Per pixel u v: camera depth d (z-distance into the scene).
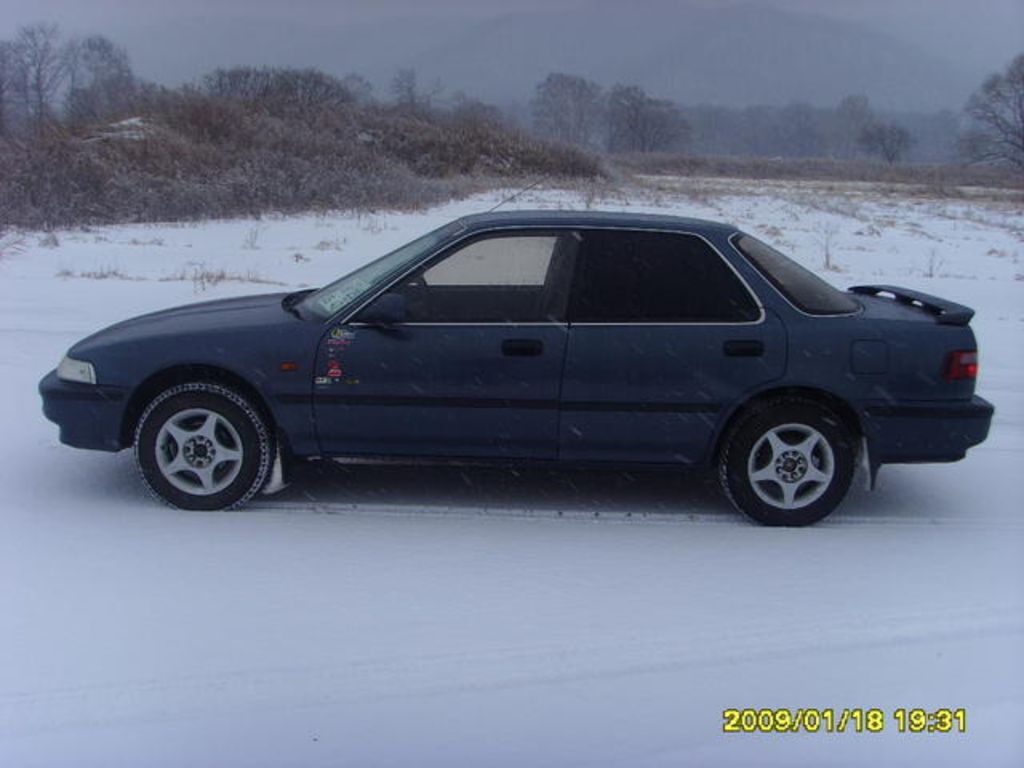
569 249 5.27
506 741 3.29
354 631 3.99
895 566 4.84
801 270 5.64
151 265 14.71
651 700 3.57
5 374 8.13
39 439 6.54
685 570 4.72
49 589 4.30
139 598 4.23
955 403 5.27
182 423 5.28
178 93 31.34
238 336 5.21
